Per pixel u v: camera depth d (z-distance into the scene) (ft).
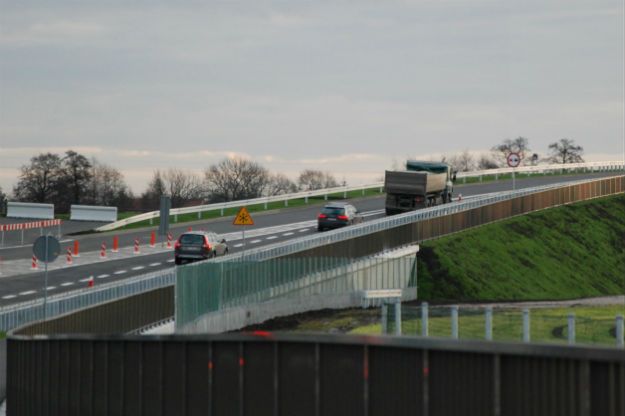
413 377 66.13
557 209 449.89
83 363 122.72
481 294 330.34
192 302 221.25
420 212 370.53
